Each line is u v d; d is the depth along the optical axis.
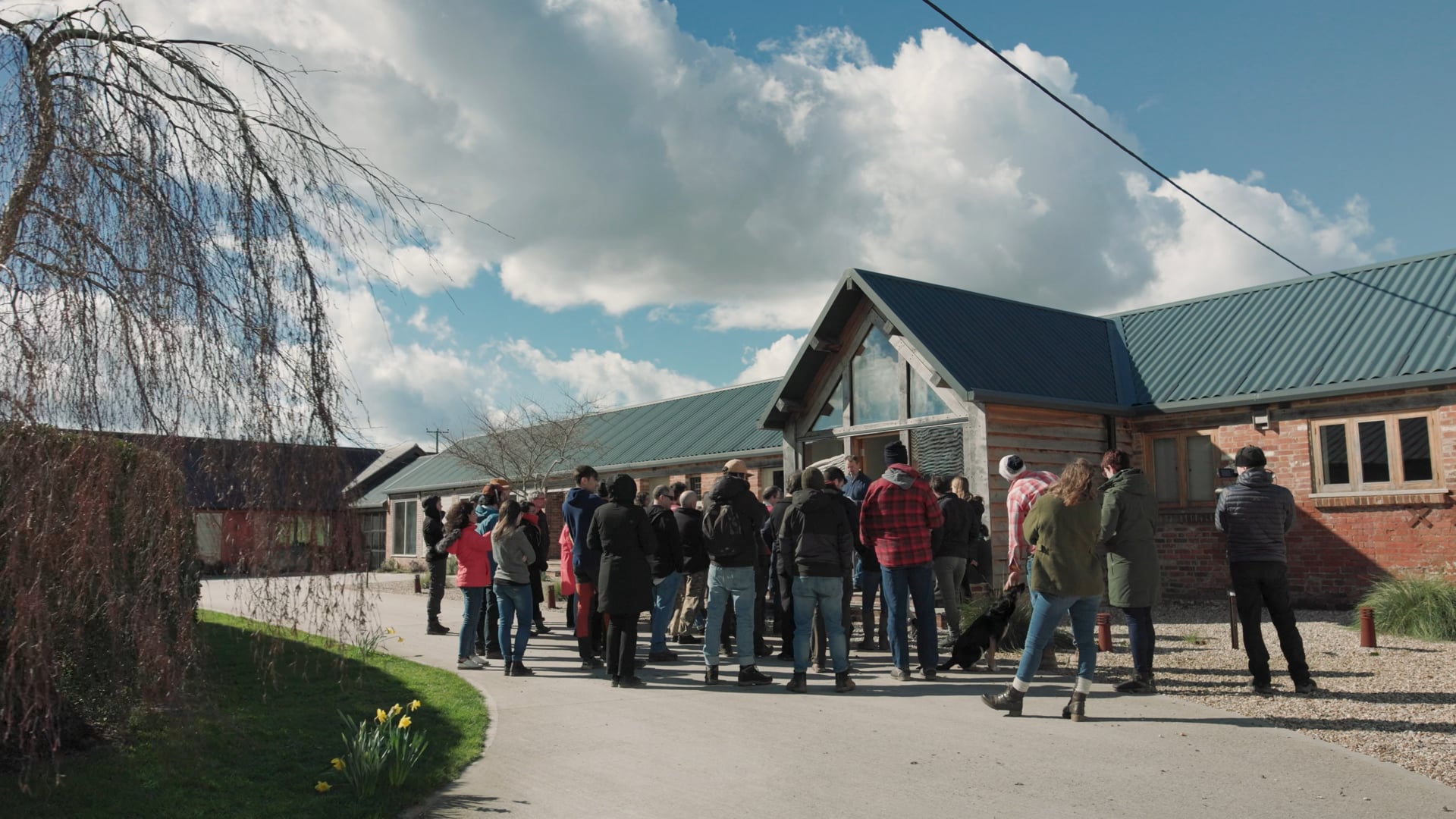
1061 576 7.02
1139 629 8.02
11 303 4.18
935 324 15.22
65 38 4.88
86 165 4.40
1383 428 13.52
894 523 8.88
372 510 38.25
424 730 6.93
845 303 16.02
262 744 6.51
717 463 21.03
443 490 32.91
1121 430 15.91
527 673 9.44
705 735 6.82
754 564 8.88
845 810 5.16
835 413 16.38
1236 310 17.02
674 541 10.31
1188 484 15.57
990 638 9.11
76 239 4.28
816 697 8.15
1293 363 14.77
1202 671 8.94
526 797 5.48
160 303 4.30
